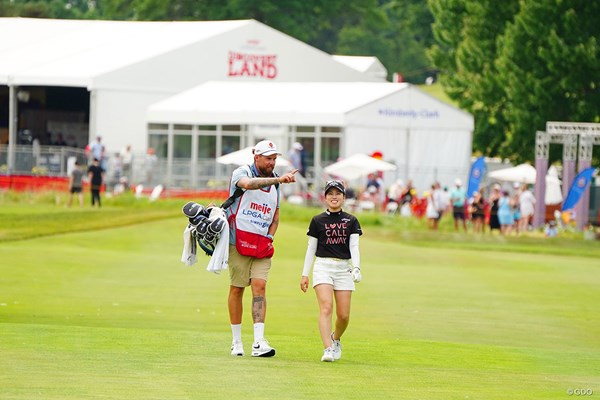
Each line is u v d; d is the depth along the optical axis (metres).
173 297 65.50
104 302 62.47
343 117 150.62
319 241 41.47
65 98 190.50
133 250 101.06
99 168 140.75
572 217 146.12
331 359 40.84
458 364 42.53
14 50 187.12
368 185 148.88
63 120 190.25
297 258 99.69
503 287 76.62
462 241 127.56
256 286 41.12
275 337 49.22
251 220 40.72
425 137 159.12
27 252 89.88
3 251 90.12
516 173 160.88
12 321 53.53
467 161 160.88
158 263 85.75
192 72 177.62
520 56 182.25
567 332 56.09
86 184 154.12
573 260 107.75
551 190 156.12
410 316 60.03
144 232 112.19
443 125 159.75
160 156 162.50
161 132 162.38
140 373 35.84
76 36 195.88
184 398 31.55
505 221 139.88
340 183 41.34
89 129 177.12
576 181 138.38
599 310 65.44
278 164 135.88
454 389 35.09
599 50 175.25
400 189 148.00
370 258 102.06
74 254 90.12
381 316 59.75
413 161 158.62
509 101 190.12
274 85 168.38
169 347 43.09
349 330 54.25
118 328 49.50
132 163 156.88
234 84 170.12
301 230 119.38
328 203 41.38
